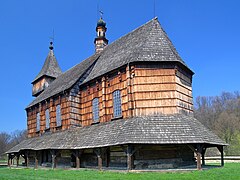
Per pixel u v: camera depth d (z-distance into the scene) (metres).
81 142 24.52
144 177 16.00
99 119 26.55
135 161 21.61
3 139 113.88
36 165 29.50
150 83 22.73
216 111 84.69
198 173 17.34
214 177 15.49
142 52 23.58
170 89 22.64
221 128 73.44
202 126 22.45
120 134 20.66
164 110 22.19
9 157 37.88
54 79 46.62
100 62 30.88
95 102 27.77
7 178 18.42
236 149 65.31
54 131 31.94
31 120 39.88
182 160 22.64
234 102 84.94
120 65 24.27
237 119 75.81
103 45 36.28
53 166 26.31
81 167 26.19
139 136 19.55
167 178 15.32
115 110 24.69
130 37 29.33
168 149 22.22
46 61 48.53
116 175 17.53
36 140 33.34
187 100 24.42
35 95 48.03
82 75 30.23
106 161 24.45
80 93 30.05
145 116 21.83
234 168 21.31
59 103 31.44
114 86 25.14
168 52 23.64
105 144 20.98
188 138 19.47
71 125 28.62
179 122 21.03
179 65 23.70
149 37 25.05
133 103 22.56
